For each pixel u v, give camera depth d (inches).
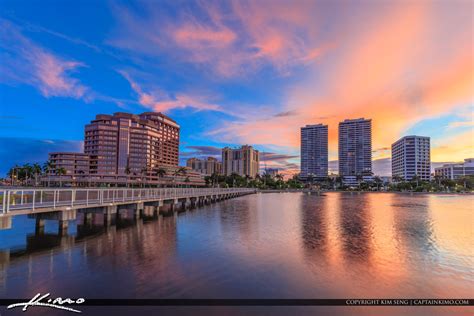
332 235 712.4
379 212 1334.9
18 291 345.7
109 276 398.6
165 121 6968.5
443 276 409.7
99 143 5561.0
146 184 5693.9
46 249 552.4
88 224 854.5
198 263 462.3
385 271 429.7
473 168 7106.3
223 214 1195.9
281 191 5477.4
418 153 7278.5
